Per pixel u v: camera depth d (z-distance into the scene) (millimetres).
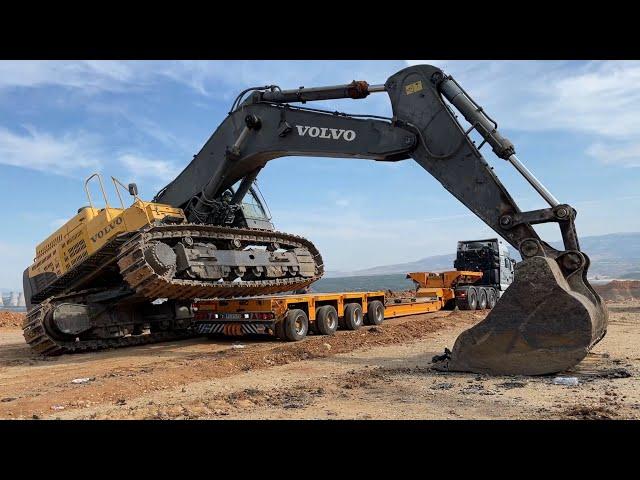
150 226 13852
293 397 7848
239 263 15883
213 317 16266
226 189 15578
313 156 13195
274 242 17719
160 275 13656
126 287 14812
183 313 17922
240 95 14477
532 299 8891
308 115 13070
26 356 14930
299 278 18359
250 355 12281
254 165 14734
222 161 14477
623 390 7703
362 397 7754
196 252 14602
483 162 10383
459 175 10625
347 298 18297
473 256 30844
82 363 12688
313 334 16781
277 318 15055
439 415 6504
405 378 9164
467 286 27922
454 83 10938
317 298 16656
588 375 8898
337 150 12453
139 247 13250
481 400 7285
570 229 9711
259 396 7949
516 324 8977
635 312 25609
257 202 17359
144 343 16578
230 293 16328
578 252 9445
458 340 9500
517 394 7562
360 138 12086
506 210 10094
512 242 10031
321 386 8680
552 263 9070
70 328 14508
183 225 14469
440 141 10914
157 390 8812
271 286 17219
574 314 8555
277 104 13711
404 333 16391
